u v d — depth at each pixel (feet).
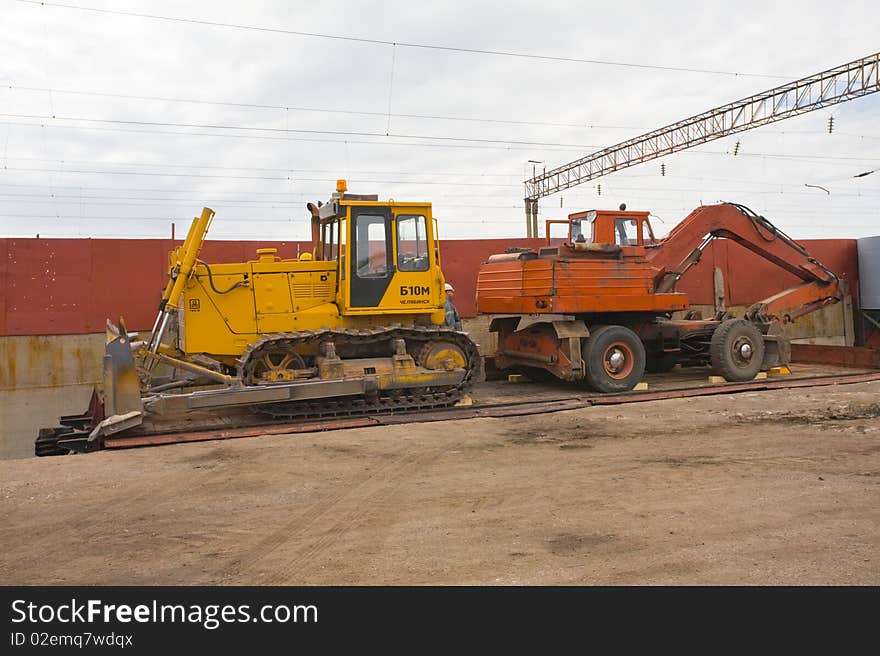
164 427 28.71
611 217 37.52
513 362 40.60
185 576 13.84
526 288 36.14
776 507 17.13
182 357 30.78
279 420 29.71
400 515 17.21
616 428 27.35
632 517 16.60
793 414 29.37
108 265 41.75
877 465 20.98
